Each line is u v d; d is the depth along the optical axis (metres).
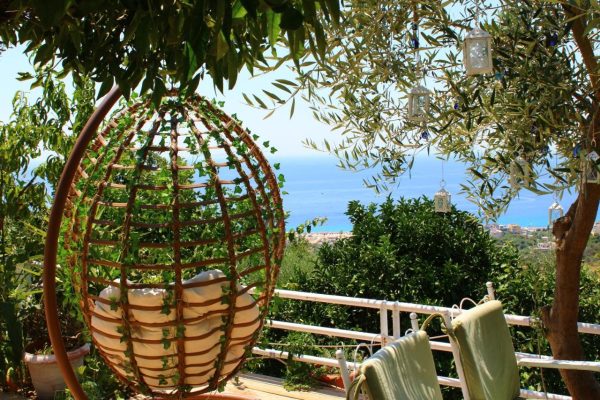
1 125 4.01
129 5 1.20
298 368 3.90
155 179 2.88
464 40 2.31
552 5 2.39
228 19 1.16
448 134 2.82
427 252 4.83
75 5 1.26
